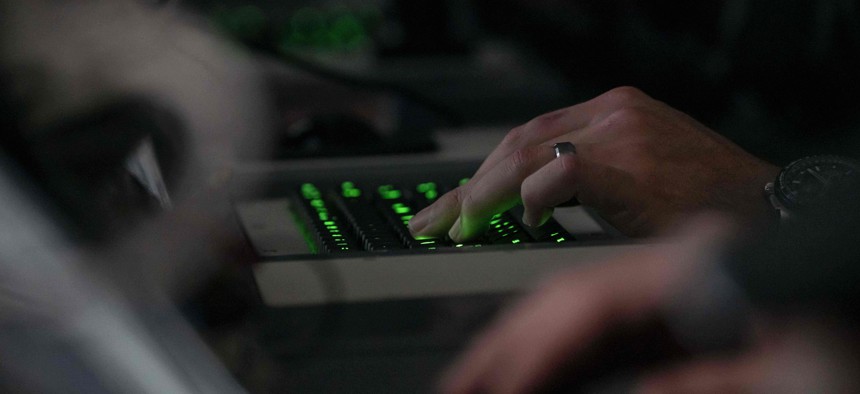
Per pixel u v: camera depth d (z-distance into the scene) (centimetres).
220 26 312
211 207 92
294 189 139
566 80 301
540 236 107
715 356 61
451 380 64
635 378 60
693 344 61
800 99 260
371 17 378
